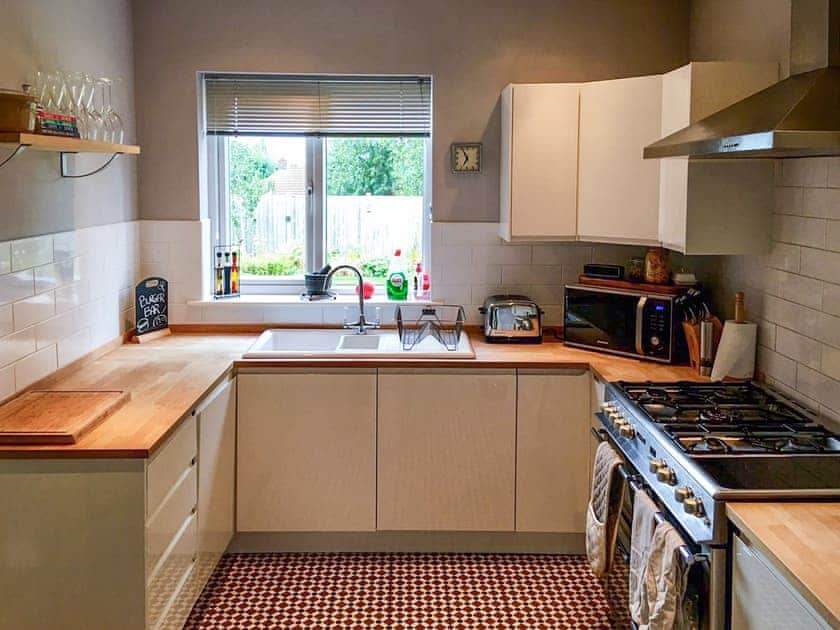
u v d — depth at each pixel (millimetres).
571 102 4109
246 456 3959
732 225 3445
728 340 3514
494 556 4066
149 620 2723
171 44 4469
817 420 2961
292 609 3551
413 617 3492
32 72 3279
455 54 4500
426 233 4805
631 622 2926
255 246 4844
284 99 4609
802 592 1790
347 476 3986
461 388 3938
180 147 4531
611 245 4586
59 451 2619
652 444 2752
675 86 3617
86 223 3805
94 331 3908
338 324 4648
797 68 2850
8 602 2709
